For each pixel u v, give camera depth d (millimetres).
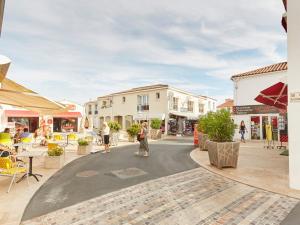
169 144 19422
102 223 4102
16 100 8555
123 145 18562
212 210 4629
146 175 7781
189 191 5883
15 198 5438
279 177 7035
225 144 8461
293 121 5910
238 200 5172
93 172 8328
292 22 5977
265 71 21219
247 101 22188
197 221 4145
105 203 5094
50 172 8266
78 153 13078
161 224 4043
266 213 4457
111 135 18625
